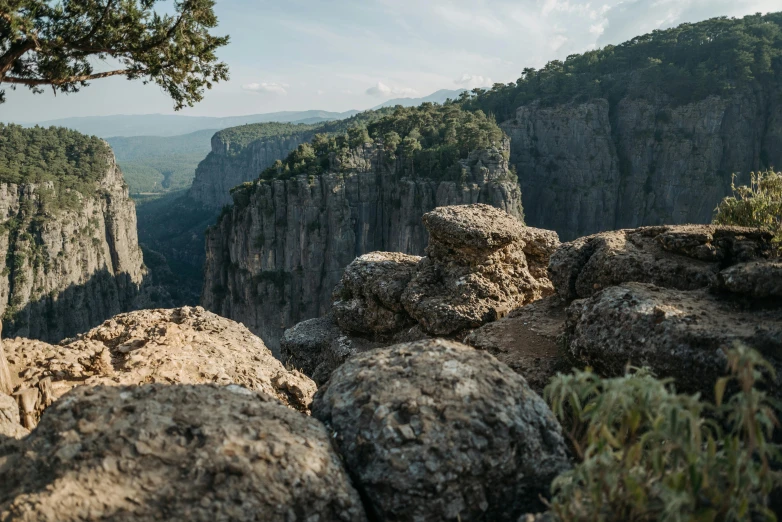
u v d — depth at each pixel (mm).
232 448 4559
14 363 9234
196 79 13797
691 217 173000
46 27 11281
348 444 5137
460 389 5305
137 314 13133
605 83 197000
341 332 19469
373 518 4793
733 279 7816
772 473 3863
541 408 5512
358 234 157375
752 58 171750
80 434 4660
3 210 179625
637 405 3805
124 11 11781
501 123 197750
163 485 4230
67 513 3939
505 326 12555
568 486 3996
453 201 142500
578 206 184125
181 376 9055
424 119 178500
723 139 171000
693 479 3543
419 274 17031
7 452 4906
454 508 4680
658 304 7863
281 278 154875
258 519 4156
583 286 11930
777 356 5914
